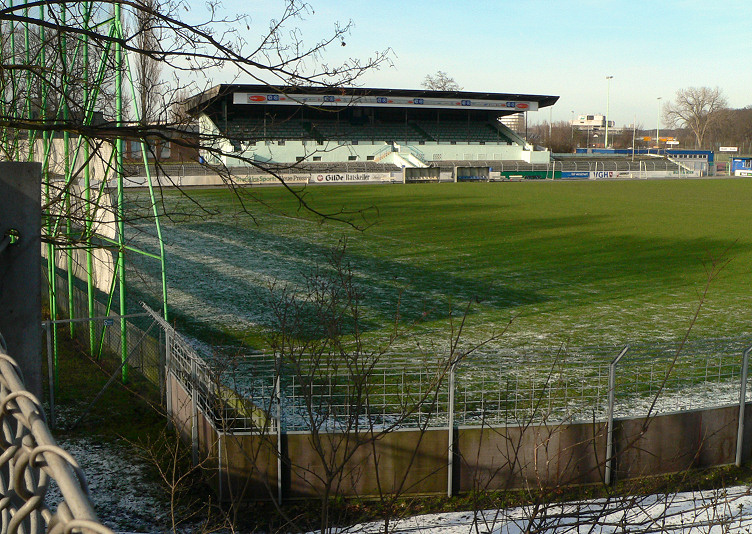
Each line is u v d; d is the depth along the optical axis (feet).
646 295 55.77
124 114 28.04
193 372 25.11
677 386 32.37
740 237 89.30
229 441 22.08
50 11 21.93
